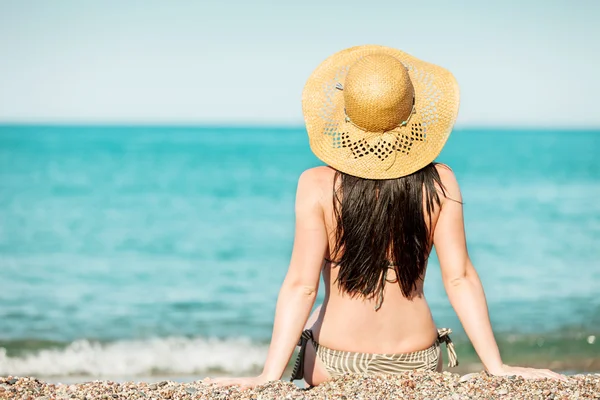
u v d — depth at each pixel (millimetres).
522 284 13047
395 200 3141
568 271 14242
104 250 17594
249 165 44312
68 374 7883
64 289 12875
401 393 3021
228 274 14578
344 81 3145
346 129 3158
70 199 28562
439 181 3195
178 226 21875
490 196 28828
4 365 8172
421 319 3350
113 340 9375
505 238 18719
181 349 8945
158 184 34188
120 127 124938
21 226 21578
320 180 3230
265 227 21703
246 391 3133
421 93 3227
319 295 11461
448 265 3270
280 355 3266
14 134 88875
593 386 3203
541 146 67438
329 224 3242
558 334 9609
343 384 3170
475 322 3264
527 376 3260
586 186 32719
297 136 88625
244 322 10484
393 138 3119
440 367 3580
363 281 3230
